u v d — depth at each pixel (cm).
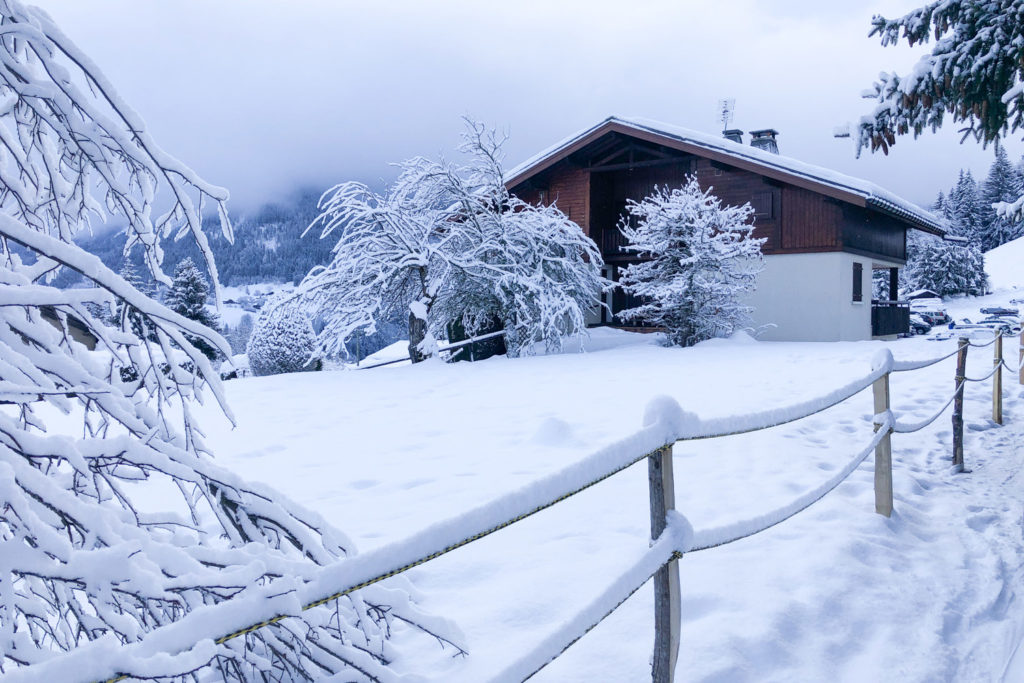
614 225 2466
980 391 930
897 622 327
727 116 2552
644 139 2203
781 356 1397
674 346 1788
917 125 686
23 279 172
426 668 270
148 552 166
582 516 454
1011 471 587
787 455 609
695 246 1772
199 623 125
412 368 1501
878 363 455
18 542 149
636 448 208
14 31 182
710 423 246
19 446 159
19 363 165
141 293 180
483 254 1783
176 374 196
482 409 906
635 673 267
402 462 628
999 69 619
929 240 5000
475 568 373
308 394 1134
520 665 164
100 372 194
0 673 144
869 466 591
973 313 4156
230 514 218
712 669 270
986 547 420
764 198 2117
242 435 792
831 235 2014
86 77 195
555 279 1811
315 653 237
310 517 235
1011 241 7319
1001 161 7419
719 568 366
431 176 1769
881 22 680
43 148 214
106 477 198
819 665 287
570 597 332
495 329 1866
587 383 1112
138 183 212
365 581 143
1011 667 291
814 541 402
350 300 1680
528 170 2328
